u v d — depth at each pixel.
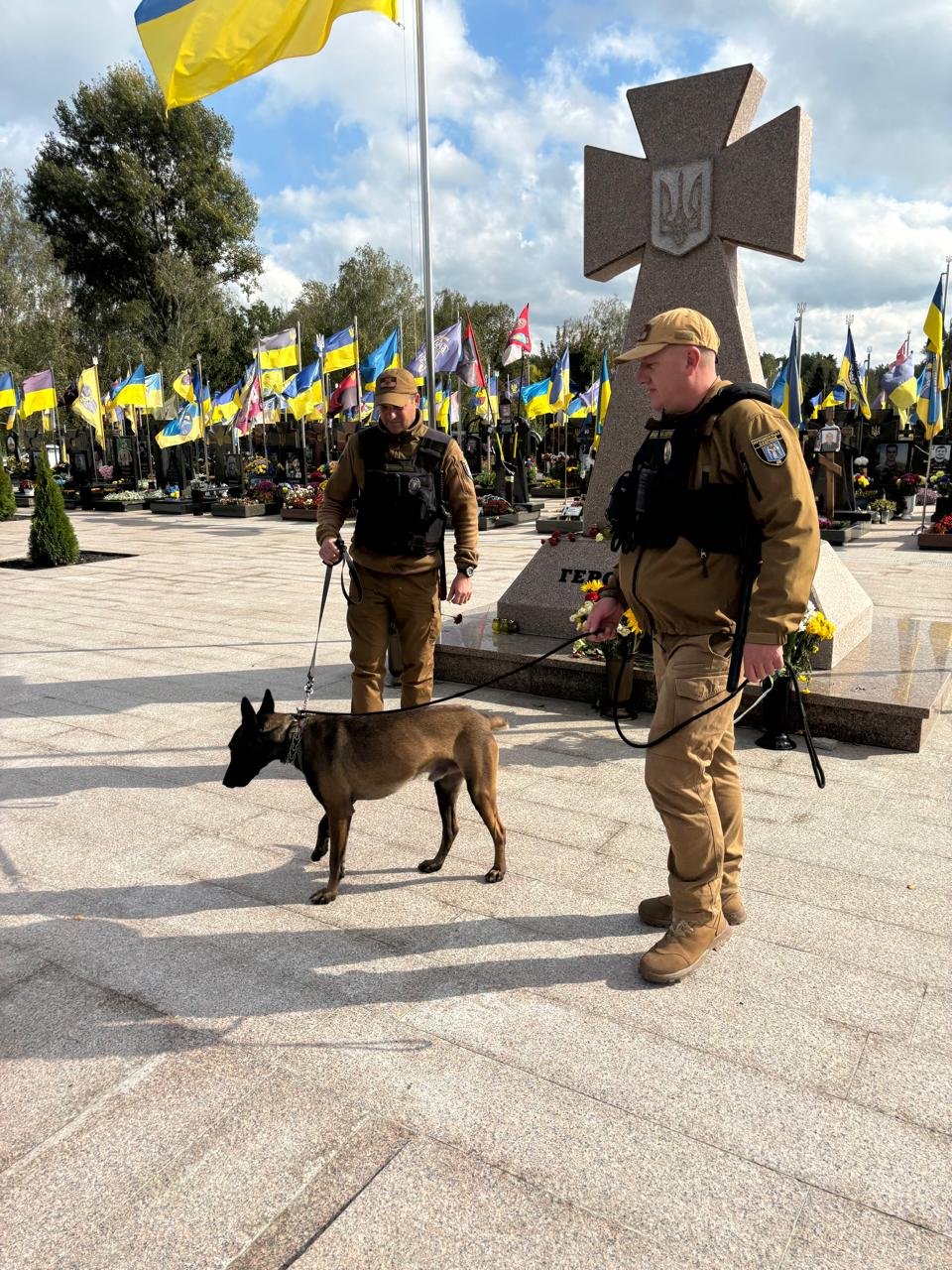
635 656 5.46
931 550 13.69
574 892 3.25
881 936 2.90
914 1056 2.32
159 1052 2.39
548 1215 1.83
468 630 6.39
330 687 6.12
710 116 5.24
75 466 27.92
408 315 51.34
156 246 39.25
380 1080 2.26
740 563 2.47
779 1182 1.92
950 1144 2.02
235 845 3.71
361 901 3.21
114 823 3.96
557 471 28.03
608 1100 2.17
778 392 18.25
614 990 2.63
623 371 5.96
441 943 2.91
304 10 5.58
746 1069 2.28
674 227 5.44
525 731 5.04
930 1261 1.72
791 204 5.05
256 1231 1.81
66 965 2.82
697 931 2.67
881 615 7.75
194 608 9.29
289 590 10.44
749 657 2.34
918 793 4.06
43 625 8.51
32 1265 1.74
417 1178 1.94
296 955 2.86
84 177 38.00
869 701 4.59
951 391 25.42
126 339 42.56
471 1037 2.43
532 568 6.25
